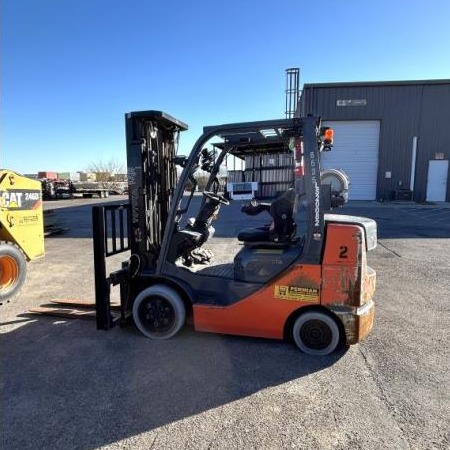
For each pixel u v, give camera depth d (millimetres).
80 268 6844
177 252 3863
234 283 3592
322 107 20703
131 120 3771
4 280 5000
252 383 2992
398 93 20141
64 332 3988
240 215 14672
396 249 8086
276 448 2287
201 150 3609
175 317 3713
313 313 3379
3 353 3535
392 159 20641
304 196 3367
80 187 30062
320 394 2834
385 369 3186
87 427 2510
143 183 3865
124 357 3436
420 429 2439
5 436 2439
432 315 4375
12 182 5375
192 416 2600
